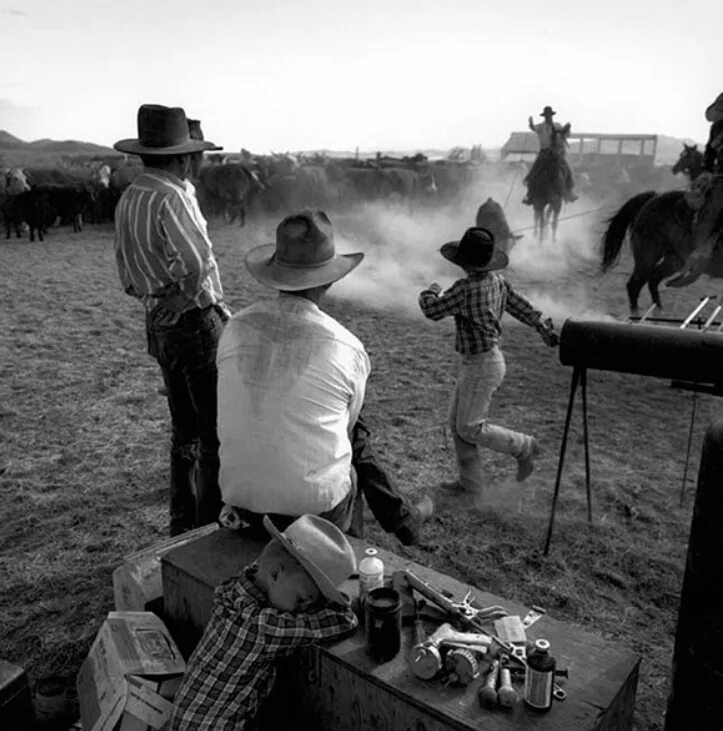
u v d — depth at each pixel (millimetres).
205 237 3637
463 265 4398
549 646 2293
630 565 4148
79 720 2893
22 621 3623
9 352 8523
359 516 3396
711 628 2248
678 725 2418
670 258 9273
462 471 4910
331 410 2611
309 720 2500
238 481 2613
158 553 3299
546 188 16031
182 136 3645
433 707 2107
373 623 2264
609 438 5969
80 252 16781
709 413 6547
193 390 3797
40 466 5445
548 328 4566
